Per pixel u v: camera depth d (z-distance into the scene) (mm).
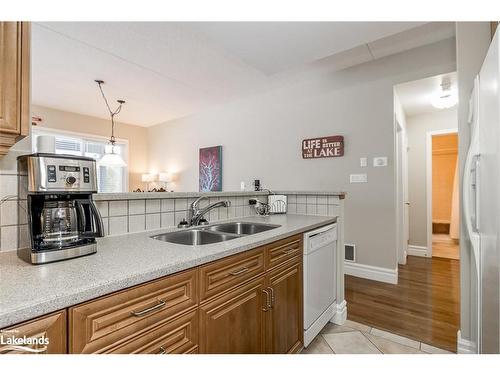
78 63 3154
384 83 3105
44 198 931
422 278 3150
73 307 672
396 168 3244
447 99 3191
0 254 977
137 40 2646
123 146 6168
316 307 1868
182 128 5656
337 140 3418
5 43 836
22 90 874
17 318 575
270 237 1373
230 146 4777
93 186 1025
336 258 2219
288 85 3908
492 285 1073
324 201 2357
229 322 1133
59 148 5129
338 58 3139
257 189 2889
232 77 3613
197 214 1761
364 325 2098
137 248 1113
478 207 1283
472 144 1356
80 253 967
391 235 3041
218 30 1955
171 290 902
